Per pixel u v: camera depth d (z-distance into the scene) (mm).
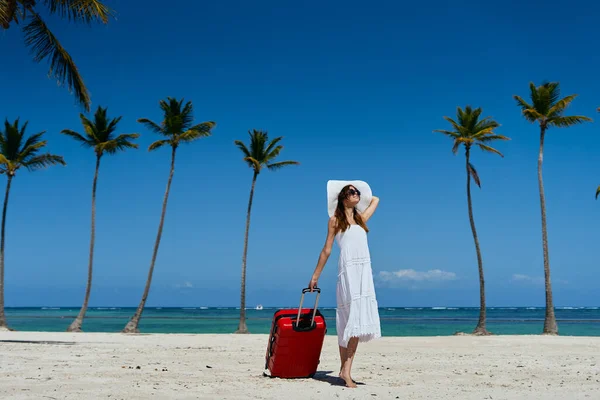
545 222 28891
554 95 28891
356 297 6137
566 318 90062
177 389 5871
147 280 30672
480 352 12969
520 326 52188
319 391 5785
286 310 6953
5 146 30750
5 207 31750
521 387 6301
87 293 31109
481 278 29406
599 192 25844
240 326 32219
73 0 14055
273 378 6891
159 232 31312
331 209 6613
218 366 8586
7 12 13133
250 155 33375
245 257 33031
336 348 13922
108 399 5176
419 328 46250
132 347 13875
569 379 7145
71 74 15711
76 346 13992
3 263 31734
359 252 6281
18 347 12836
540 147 29141
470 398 5418
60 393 5500
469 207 30109
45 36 15023
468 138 29797
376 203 6762
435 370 8258
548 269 28578
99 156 31625
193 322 63625
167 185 31609
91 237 31641
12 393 5477
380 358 10703
